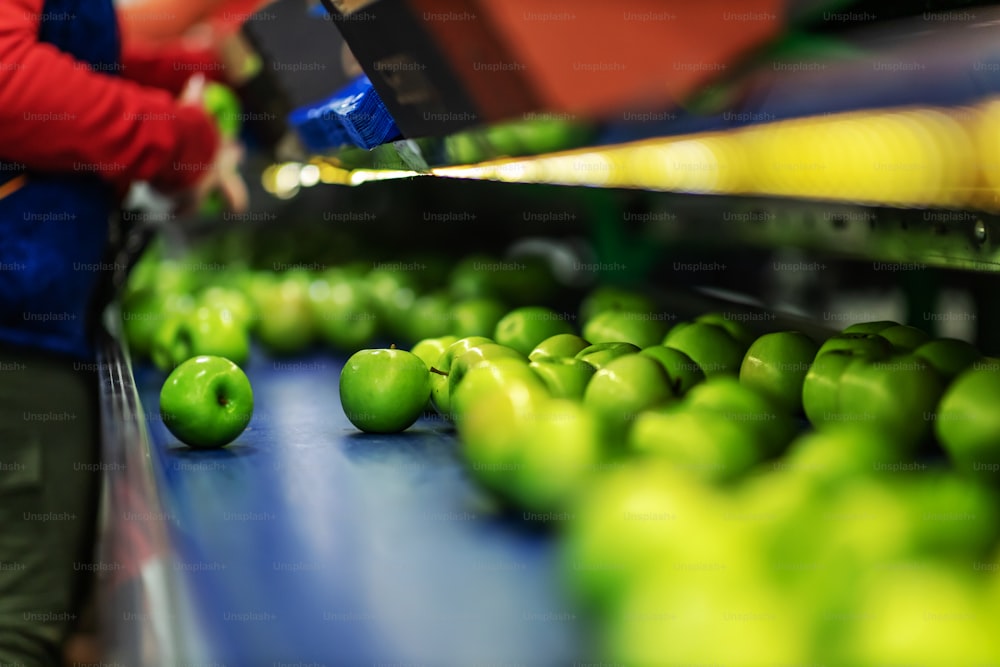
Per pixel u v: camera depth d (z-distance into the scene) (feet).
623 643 2.02
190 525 3.09
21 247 4.46
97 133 4.47
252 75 6.28
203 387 3.81
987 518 2.11
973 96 2.02
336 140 4.56
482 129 3.06
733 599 1.90
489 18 2.77
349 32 3.62
